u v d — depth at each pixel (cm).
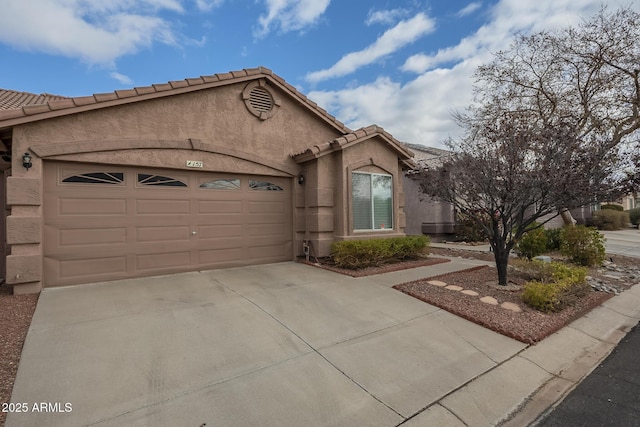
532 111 1164
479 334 433
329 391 297
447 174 703
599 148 574
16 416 245
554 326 453
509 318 474
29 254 569
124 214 673
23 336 385
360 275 723
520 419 277
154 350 358
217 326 429
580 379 346
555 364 374
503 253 646
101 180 652
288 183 910
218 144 778
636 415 280
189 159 737
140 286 614
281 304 520
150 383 296
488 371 347
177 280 664
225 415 258
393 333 427
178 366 327
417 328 446
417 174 820
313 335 412
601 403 300
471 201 654
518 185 562
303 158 868
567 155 551
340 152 868
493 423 271
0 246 708
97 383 292
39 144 580
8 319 438
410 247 912
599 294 619
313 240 866
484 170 606
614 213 2284
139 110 680
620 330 484
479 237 1486
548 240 1117
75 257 623
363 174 915
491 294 587
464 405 289
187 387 293
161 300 529
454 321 473
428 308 521
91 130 629
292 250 904
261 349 370
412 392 303
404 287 623
